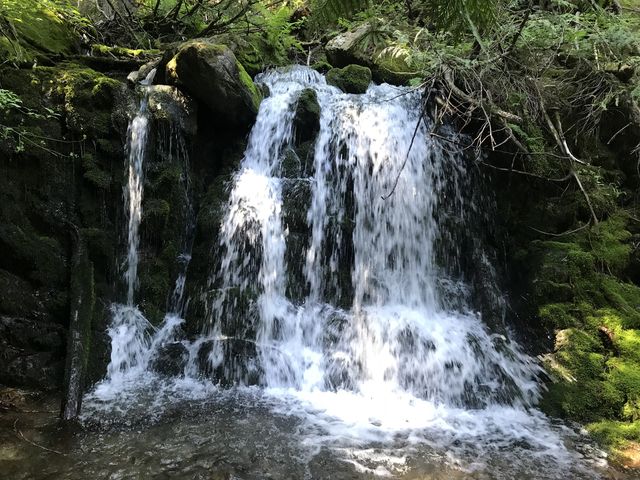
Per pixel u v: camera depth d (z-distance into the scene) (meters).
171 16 7.20
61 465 3.02
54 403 3.76
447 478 3.16
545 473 3.28
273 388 4.33
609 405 4.12
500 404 4.23
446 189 5.66
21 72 4.54
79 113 4.61
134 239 4.86
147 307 4.74
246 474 3.06
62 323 4.25
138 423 3.60
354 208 5.34
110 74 5.49
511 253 5.55
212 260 4.95
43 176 4.40
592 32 5.19
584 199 5.42
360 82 6.33
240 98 5.26
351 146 5.46
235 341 4.48
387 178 5.43
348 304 5.04
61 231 4.47
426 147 5.65
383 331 4.70
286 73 6.47
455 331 4.88
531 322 4.98
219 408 3.91
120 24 6.88
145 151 4.95
